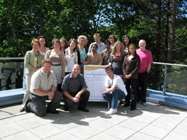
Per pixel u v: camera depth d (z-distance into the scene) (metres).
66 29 11.95
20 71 5.41
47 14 13.62
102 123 3.89
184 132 3.63
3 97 4.66
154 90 5.81
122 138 3.31
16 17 13.75
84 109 4.55
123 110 4.73
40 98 4.04
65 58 4.76
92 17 13.44
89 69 5.02
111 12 13.23
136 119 4.17
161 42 12.66
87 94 4.46
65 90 4.34
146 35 12.38
